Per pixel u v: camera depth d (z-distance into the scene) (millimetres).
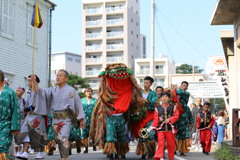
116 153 10188
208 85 26469
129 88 10164
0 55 20219
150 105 10242
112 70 9898
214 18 14117
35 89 8578
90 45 70500
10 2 21062
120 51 69250
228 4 12438
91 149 15641
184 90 11859
